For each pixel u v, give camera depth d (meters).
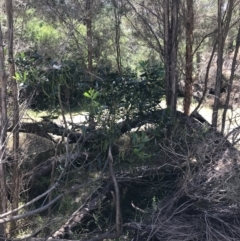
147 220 4.60
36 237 4.69
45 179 5.54
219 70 6.17
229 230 4.26
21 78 4.46
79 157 5.23
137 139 4.55
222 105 8.06
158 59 8.90
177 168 5.25
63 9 6.76
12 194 4.93
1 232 4.41
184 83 8.76
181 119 6.00
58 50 5.77
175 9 6.25
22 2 6.17
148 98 5.33
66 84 4.61
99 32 7.77
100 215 5.10
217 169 4.60
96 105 4.56
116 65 8.34
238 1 7.14
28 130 5.40
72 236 4.73
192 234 4.22
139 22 8.24
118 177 5.23
